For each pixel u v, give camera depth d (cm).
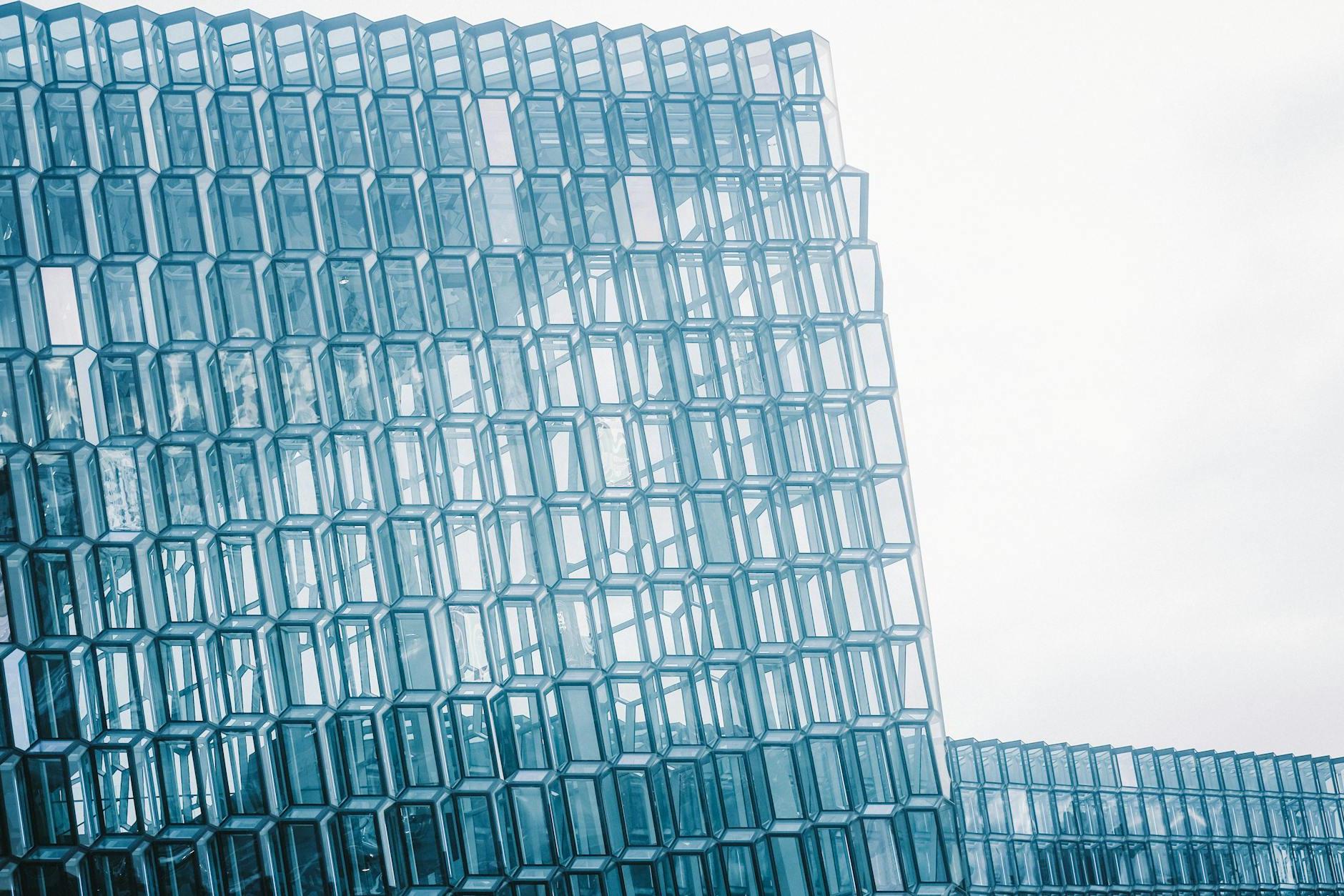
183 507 2634
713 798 2758
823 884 2734
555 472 2850
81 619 2545
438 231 2923
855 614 2891
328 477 2717
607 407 2908
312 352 2761
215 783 2552
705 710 2800
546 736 2719
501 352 2889
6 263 2644
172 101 2850
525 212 2983
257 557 2638
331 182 2875
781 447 2966
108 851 2478
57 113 2775
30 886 2441
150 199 2739
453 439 2820
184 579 2616
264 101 2900
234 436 2681
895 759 2823
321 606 2656
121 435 2636
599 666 2781
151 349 2677
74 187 2714
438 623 2714
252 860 2536
